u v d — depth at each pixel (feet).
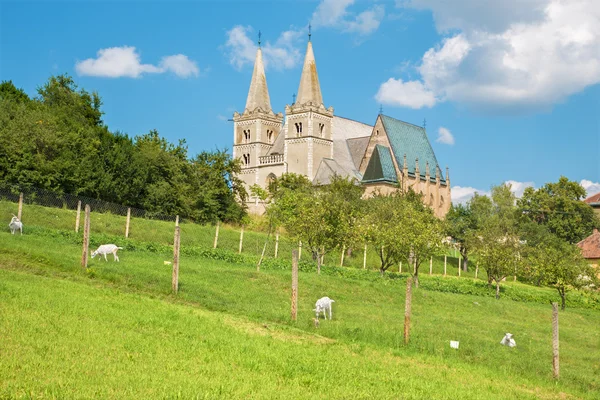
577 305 203.31
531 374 80.43
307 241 187.62
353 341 82.38
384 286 145.69
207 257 161.07
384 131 470.80
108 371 51.78
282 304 106.22
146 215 223.51
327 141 465.88
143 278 102.12
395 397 56.85
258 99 501.97
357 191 311.27
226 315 86.02
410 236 186.70
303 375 59.67
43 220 167.53
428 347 86.48
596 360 98.17
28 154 202.90
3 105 231.30
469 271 303.48
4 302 70.44
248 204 473.26
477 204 323.78
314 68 465.47
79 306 73.61
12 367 49.73
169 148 283.59
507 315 145.18
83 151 225.56
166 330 69.77
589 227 446.60
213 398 48.29
